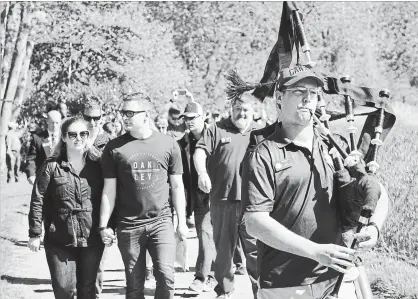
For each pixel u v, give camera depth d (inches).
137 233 269.7
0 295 362.0
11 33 1248.2
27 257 474.9
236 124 341.1
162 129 563.2
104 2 1274.6
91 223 269.1
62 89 1267.2
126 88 1264.8
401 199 410.6
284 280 179.0
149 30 1322.6
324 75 193.5
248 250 315.3
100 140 339.3
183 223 286.2
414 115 672.4
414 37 1195.9
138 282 273.0
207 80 1323.8
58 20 1256.8
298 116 174.4
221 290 338.0
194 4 1338.6
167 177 277.0
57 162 268.2
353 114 197.9
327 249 166.1
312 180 175.8
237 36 1307.8
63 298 269.6
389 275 329.1
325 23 1209.4
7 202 760.3
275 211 176.9
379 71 1212.5
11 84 1111.0
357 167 175.5
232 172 333.1
